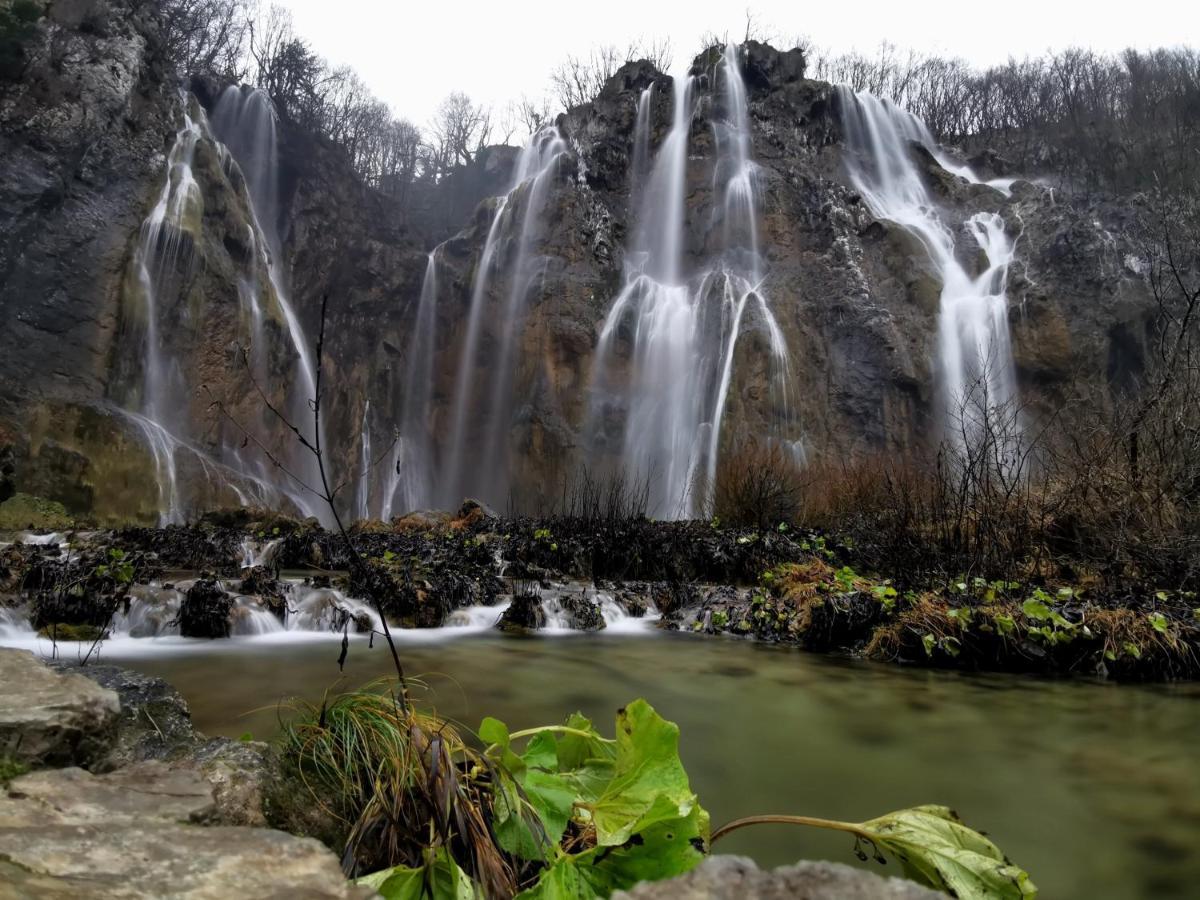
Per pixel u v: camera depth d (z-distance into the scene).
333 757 2.07
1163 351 10.31
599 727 4.37
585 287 31.30
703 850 1.56
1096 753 4.04
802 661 6.48
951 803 3.33
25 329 20.42
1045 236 31.09
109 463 20.12
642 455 28.95
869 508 11.37
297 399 27.77
